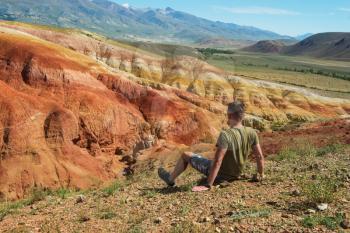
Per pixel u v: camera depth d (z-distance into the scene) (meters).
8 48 43.56
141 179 10.63
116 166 37.66
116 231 6.35
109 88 46.16
